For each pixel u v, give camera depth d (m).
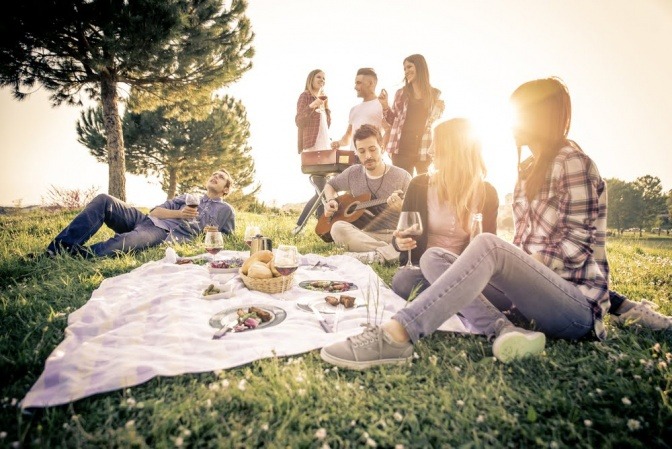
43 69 9.02
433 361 1.66
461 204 2.47
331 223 4.68
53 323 2.05
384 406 1.37
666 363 1.64
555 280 1.70
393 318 1.67
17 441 1.12
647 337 2.00
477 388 1.49
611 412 1.37
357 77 5.61
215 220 4.89
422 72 4.93
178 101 11.98
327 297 2.38
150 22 8.48
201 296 2.51
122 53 8.71
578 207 1.78
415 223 2.32
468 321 2.03
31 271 3.14
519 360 1.68
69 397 1.35
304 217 5.69
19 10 7.78
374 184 4.54
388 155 5.34
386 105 5.59
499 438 1.25
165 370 1.52
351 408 1.35
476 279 1.63
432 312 1.63
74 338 1.83
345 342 1.67
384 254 3.72
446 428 1.28
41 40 8.41
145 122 19.42
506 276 1.70
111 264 3.43
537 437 1.21
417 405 1.38
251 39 11.17
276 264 2.53
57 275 3.02
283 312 2.18
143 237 4.14
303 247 4.62
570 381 1.55
